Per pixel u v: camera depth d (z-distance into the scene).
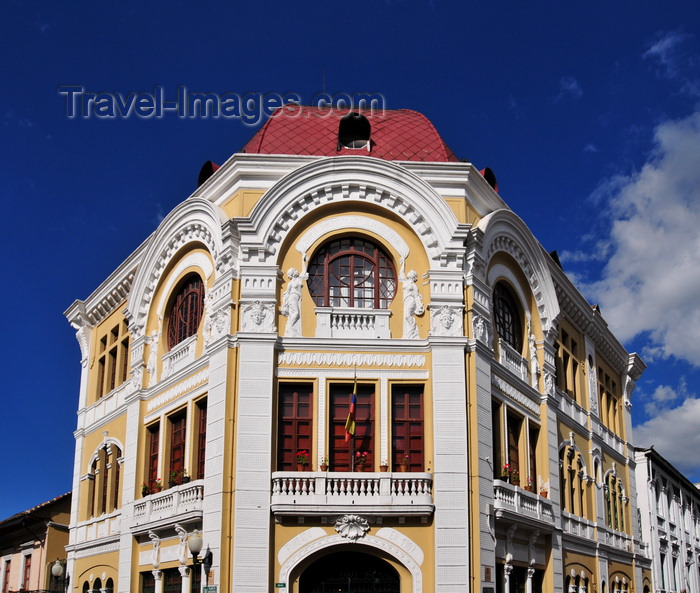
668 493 56.88
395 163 27.86
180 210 30.36
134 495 30.70
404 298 27.38
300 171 27.67
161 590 28.36
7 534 43.31
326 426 26.11
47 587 38.19
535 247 32.69
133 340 32.84
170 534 28.08
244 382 25.91
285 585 24.47
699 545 62.56
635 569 43.50
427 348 26.78
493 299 30.67
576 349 39.97
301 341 26.58
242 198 28.06
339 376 26.48
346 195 27.91
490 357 28.00
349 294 27.67
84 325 40.66
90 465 37.19
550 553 30.98
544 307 33.34
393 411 26.62
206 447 26.44
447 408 26.12
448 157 30.69
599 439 40.41
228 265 27.38
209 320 28.06
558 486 32.69
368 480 25.12
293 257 27.50
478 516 25.62
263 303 26.69
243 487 25.02
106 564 33.19
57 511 39.50
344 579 25.28
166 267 31.59
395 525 25.23
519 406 30.64
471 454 26.16
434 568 24.88
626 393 47.81
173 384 29.94
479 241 28.33
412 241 27.97
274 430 25.80
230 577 24.47
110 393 36.16
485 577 25.38
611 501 41.75
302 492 24.94
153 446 31.20
